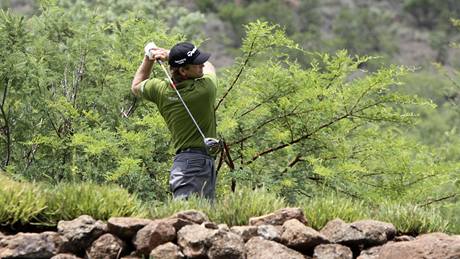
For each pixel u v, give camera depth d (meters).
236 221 18.17
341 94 24.92
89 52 27.97
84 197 17.83
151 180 24.64
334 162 25.88
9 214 17.19
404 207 19.61
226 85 26.31
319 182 25.64
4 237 16.50
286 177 24.88
